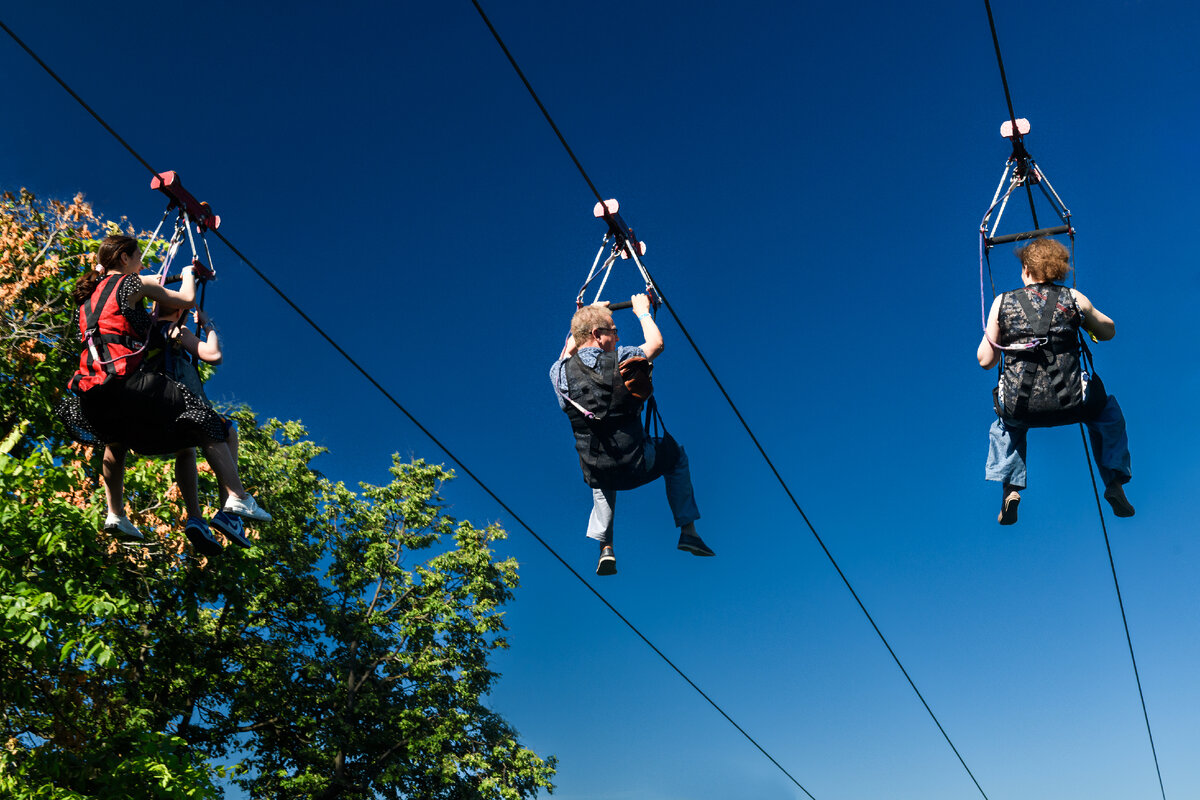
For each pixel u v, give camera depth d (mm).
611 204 6531
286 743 22891
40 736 12695
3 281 12750
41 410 12914
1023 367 5824
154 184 6016
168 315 5520
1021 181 6203
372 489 26109
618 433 6141
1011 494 6227
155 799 10688
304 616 22969
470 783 23078
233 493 5562
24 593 9633
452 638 24344
